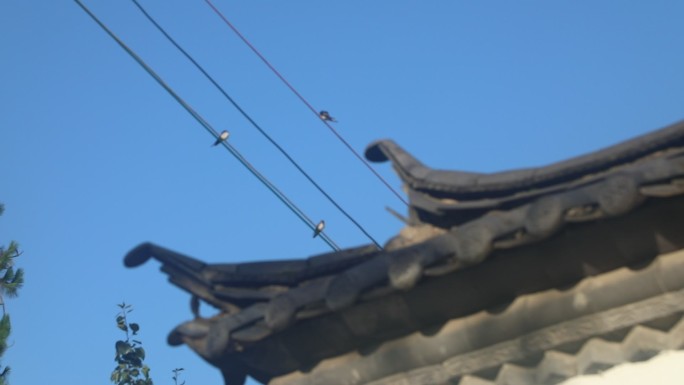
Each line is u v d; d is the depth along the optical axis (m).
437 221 13.33
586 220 11.19
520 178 12.45
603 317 11.98
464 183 12.95
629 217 11.20
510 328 12.44
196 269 13.54
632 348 11.93
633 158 11.97
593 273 11.91
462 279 12.16
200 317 13.68
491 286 12.23
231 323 13.02
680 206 10.96
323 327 13.05
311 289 12.70
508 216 11.66
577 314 12.09
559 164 12.34
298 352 13.49
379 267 12.20
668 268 11.48
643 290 11.70
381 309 12.66
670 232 11.23
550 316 12.19
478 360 12.72
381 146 14.40
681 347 11.71
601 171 12.13
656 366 11.86
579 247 11.64
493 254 11.75
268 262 13.34
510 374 12.61
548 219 11.17
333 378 13.54
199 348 13.39
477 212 12.77
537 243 11.62
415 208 13.61
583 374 12.27
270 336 13.06
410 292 12.41
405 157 14.00
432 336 12.88
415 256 11.91
